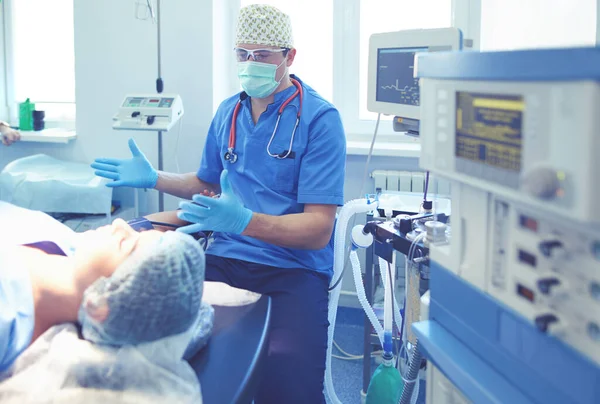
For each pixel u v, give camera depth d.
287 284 1.84
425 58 0.92
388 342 1.86
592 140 0.60
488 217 0.88
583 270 0.71
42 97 3.36
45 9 3.26
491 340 0.90
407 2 2.87
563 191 0.65
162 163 2.72
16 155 3.24
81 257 1.18
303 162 1.93
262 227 1.75
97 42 3.02
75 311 1.17
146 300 1.02
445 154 0.89
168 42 2.93
